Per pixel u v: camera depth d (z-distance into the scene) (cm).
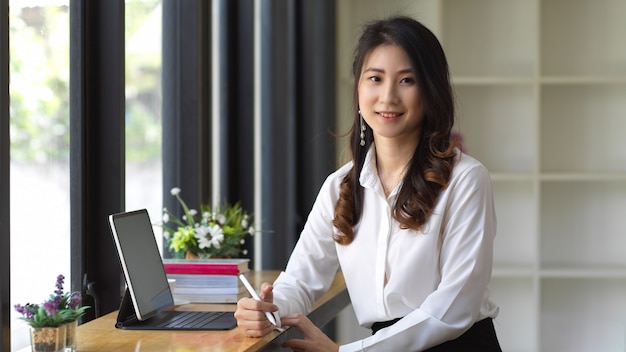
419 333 244
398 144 260
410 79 253
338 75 541
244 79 427
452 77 541
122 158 302
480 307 248
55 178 283
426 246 252
